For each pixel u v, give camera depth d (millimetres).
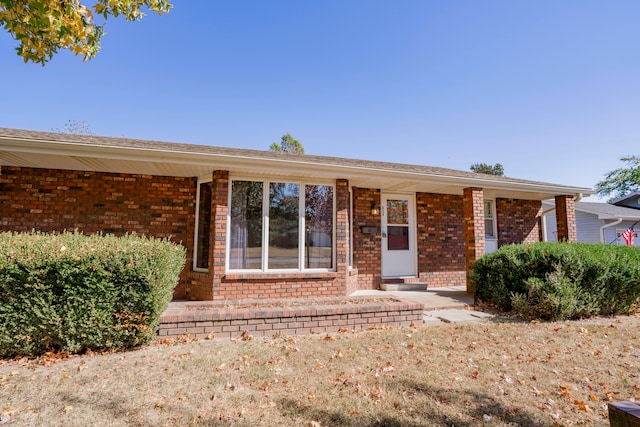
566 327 5145
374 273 8695
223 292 6312
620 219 16047
